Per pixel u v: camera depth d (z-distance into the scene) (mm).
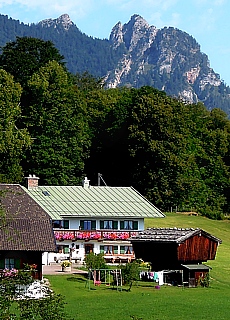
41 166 104000
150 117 113188
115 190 87375
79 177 111188
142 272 67500
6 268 55062
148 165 113812
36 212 62406
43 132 104750
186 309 51625
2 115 93750
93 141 121562
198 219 111188
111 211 81375
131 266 61875
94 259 64188
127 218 81812
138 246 70688
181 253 67000
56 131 104375
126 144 117875
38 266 57062
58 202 80875
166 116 113062
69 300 53281
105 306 51094
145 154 114000
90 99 129250
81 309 49312
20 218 60094
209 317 48656
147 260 70375
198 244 68188
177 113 117375
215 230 105188
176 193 115438
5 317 24156
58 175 104750
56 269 69750
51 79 106000
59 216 77562
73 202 81750
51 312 24641
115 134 119938
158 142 112188
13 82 96688
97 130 122250
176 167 112938
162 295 58625
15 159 96312
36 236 57969
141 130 114125
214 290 64312
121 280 61500
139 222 82312
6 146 92562
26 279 26422
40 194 82188
